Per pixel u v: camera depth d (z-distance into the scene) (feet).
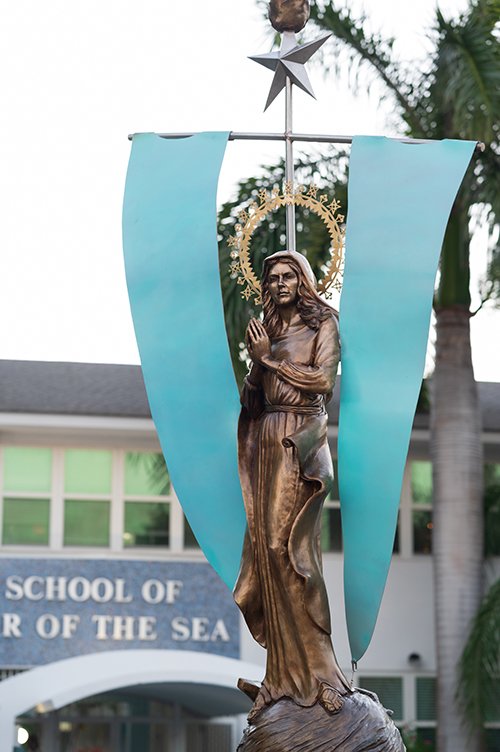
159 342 16.80
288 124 17.13
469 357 53.78
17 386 68.13
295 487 15.03
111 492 65.26
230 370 16.56
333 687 14.93
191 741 66.18
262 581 15.29
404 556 66.95
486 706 49.16
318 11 47.14
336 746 14.56
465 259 51.52
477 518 52.75
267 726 14.83
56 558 63.93
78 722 65.10
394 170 16.71
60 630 63.05
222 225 43.06
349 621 15.75
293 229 16.63
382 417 15.88
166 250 16.99
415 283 16.21
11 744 51.49
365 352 16.08
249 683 15.69
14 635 62.44
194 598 64.64
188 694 59.67
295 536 14.94
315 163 44.86
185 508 16.40
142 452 65.98
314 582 14.97
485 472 67.21
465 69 43.62
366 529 15.78
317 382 15.15
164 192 17.21
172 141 17.42
